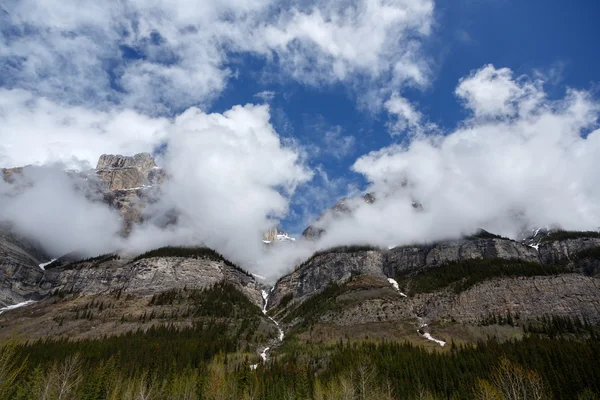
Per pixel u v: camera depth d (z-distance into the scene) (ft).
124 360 467.93
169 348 529.04
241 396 369.71
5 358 181.98
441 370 415.23
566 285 618.44
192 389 368.48
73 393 292.81
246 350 598.34
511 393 297.94
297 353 549.13
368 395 344.08
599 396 343.26
